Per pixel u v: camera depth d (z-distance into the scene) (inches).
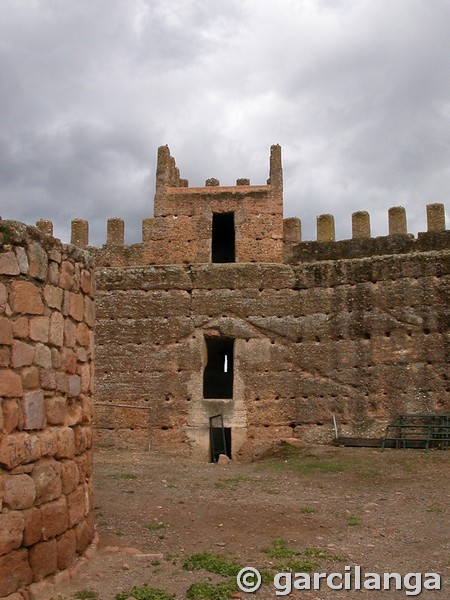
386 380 1127.6
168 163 1360.7
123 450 1167.6
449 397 1085.8
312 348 1187.9
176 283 1227.2
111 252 1317.7
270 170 1315.2
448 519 587.2
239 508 622.8
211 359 1497.3
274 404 1179.3
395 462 905.5
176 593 374.0
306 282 1214.9
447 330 1106.7
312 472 855.7
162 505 629.0
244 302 1213.7
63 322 413.4
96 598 357.4
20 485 350.9
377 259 1173.1
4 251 356.8
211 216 1305.4
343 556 460.4
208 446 1165.7
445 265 1127.0
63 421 404.5
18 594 339.3
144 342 1213.7
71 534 402.3
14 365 355.6
